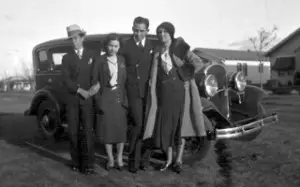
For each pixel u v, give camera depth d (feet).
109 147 14.28
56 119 20.57
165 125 13.37
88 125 14.26
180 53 13.30
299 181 12.47
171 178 13.25
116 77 13.70
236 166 14.67
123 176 13.65
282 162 14.98
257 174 13.47
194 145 14.96
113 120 13.69
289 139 19.88
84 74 14.16
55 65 20.44
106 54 13.98
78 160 14.64
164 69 13.26
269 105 45.16
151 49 14.14
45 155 17.61
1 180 13.38
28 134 24.30
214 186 12.21
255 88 17.72
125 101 13.91
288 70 102.17
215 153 16.88
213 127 14.39
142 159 14.40
